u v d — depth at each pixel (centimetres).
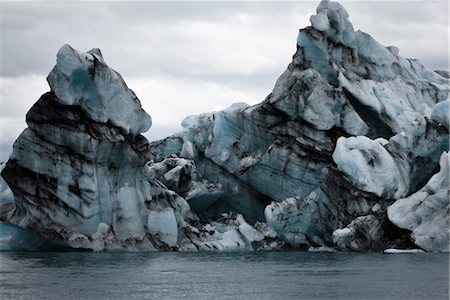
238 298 3591
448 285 4072
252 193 8219
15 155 6644
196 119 8912
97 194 6544
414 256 6006
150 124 7044
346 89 7738
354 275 4625
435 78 8719
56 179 6544
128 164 6875
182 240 7381
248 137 8231
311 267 5288
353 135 7588
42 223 6606
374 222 6656
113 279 4406
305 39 7800
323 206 7438
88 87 6475
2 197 7181
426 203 6303
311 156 7612
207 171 8550
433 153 7138
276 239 7850
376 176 6912
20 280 4312
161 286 4066
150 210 7088
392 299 3544
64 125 6475
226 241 7581
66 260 5791
